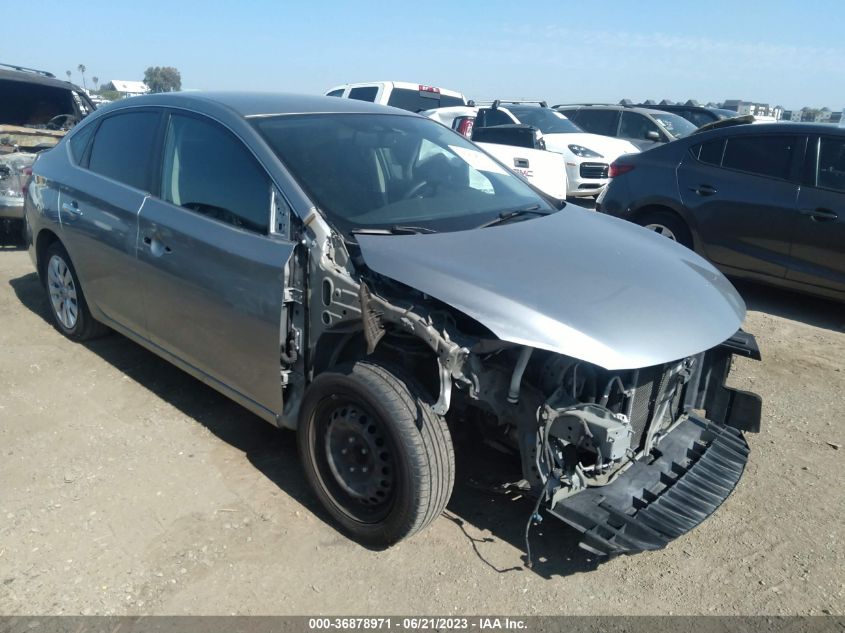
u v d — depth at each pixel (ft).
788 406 14.20
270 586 8.75
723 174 21.04
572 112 45.06
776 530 10.22
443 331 8.30
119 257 12.72
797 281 19.86
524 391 8.56
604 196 24.30
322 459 9.80
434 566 9.20
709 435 10.87
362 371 8.96
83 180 13.91
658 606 8.70
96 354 15.34
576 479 8.77
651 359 8.12
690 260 11.01
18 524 9.66
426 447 8.55
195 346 11.53
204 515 10.00
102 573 8.82
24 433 11.99
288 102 12.14
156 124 12.59
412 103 48.29
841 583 9.19
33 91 29.17
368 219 9.88
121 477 10.82
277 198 9.98
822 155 19.25
